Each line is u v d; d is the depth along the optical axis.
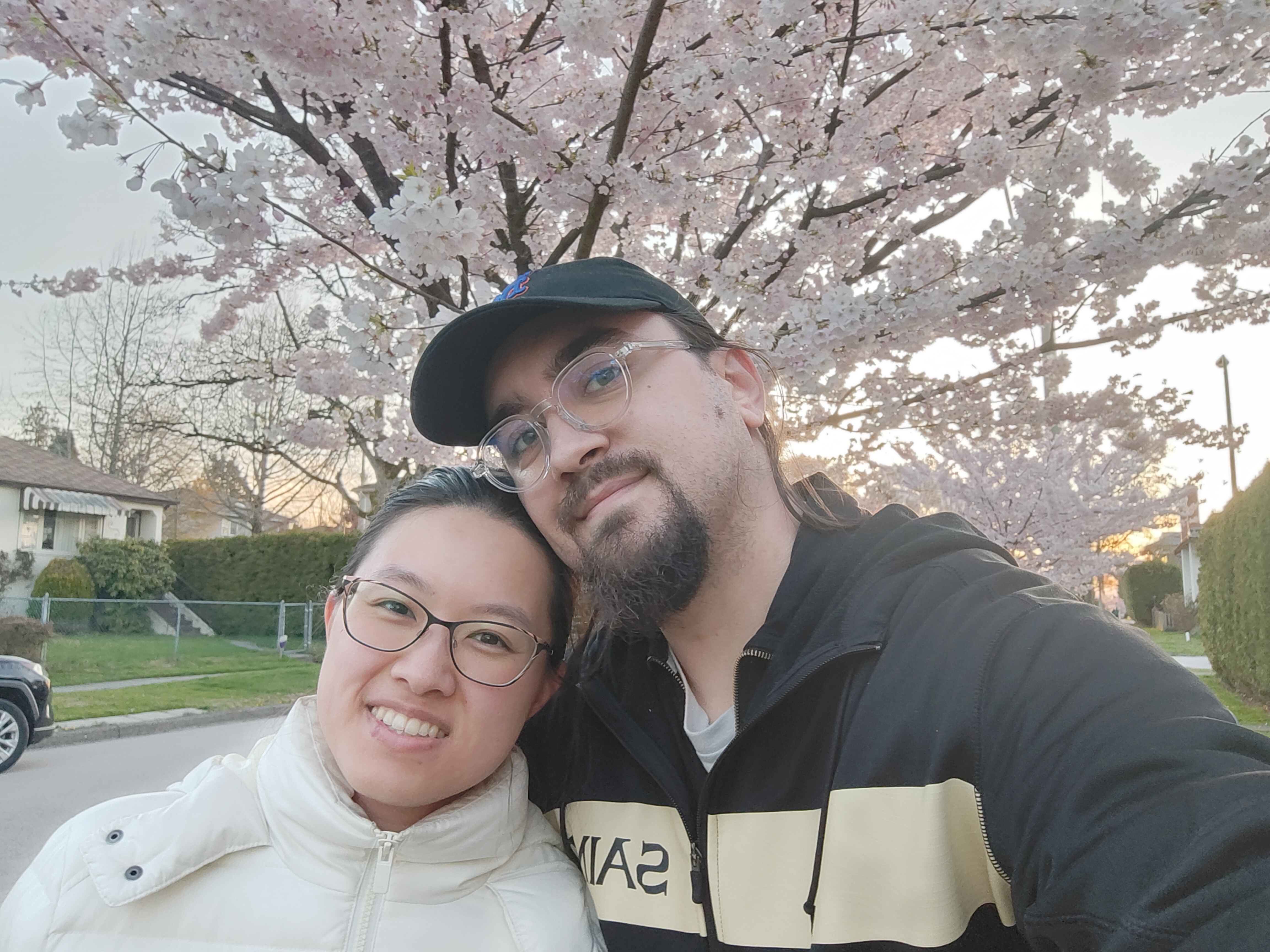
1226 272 1.70
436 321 1.21
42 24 0.88
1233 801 0.34
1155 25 0.95
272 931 0.50
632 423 0.55
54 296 1.65
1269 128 1.16
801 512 0.58
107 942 0.49
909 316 1.22
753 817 0.51
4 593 8.41
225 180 0.84
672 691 0.59
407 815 0.55
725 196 1.57
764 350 1.16
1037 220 1.24
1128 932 0.34
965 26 1.07
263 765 0.55
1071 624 0.44
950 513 0.58
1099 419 2.12
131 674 5.64
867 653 0.49
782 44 1.08
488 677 0.54
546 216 1.57
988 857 0.43
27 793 2.48
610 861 0.56
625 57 1.28
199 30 0.93
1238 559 4.15
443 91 1.06
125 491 10.14
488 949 0.52
